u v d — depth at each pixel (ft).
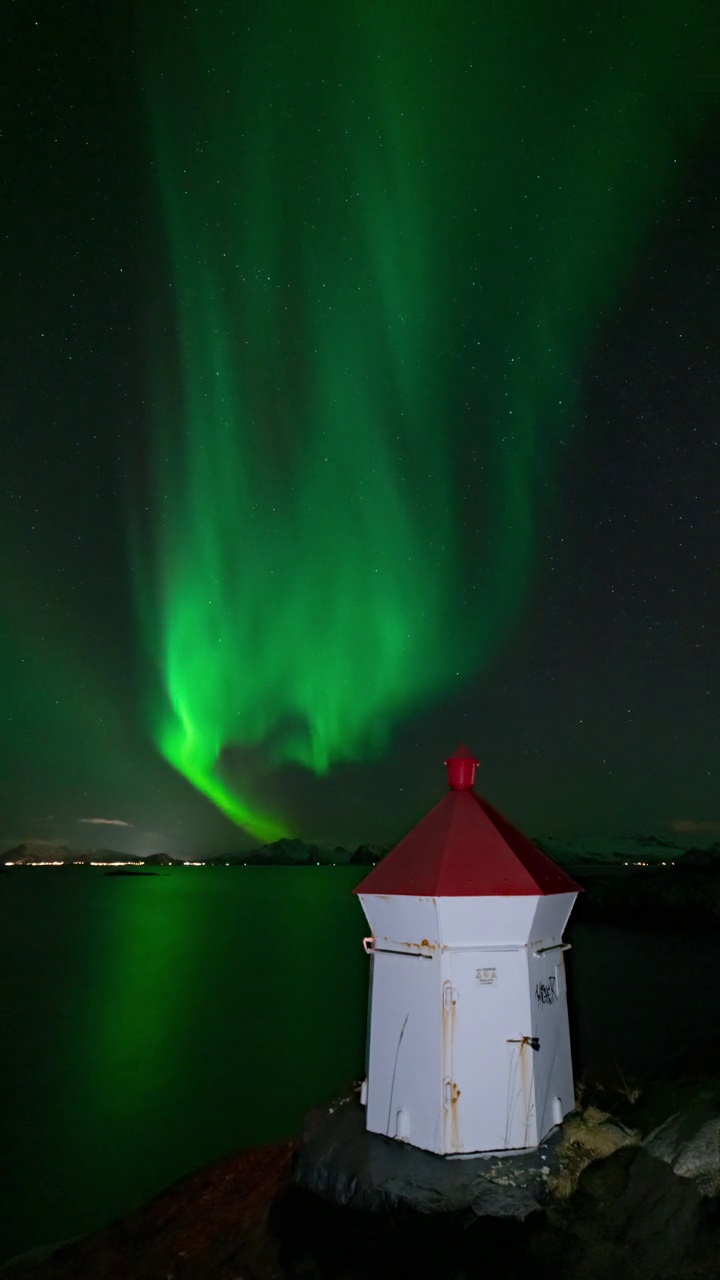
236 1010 89.92
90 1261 22.66
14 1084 60.08
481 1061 19.99
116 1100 54.90
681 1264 16.46
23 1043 74.95
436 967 20.20
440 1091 19.76
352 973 119.44
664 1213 17.74
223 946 160.66
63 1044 74.43
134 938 178.09
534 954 20.95
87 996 101.55
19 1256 23.98
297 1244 19.43
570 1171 19.49
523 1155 19.97
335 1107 23.52
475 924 20.11
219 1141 45.50
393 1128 20.88
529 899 20.13
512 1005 20.31
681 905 151.12
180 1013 88.69
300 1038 74.33
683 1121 20.76
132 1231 23.94
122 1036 77.05
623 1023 64.90
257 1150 28.32
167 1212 24.48
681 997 79.30
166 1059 67.10
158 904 305.94
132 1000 97.91
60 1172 41.32
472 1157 19.79
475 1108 19.86
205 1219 23.00
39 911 269.23
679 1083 25.36
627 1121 22.36
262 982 111.45
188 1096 55.36
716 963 104.83
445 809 22.50
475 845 21.24
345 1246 18.66
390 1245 18.12
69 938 178.60
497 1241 17.60
